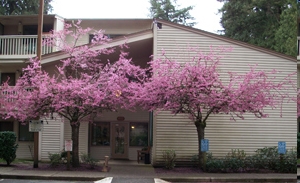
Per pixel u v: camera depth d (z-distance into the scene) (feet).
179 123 52.85
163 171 47.14
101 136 66.95
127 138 66.90
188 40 54.24
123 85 45.96
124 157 66.54
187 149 52.42
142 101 45.50
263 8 88.28
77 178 40.88
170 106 43.68
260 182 41.96
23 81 48.21
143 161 62.64
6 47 65.41
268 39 83.51
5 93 57.11
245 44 54.24
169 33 54.34
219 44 54.29
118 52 58.23
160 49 53.78
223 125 53.06
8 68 66.95
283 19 63.00
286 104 53.72
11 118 66.49
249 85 45.29
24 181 39.47
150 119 60.75
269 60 54.29
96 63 55.42
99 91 44.32
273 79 53.62
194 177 41.98
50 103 45.27
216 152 52.49
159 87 43.50
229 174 45.44
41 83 45.37
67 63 49.39
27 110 46.29
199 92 43.57
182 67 45.11
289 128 53.26
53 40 54.90
